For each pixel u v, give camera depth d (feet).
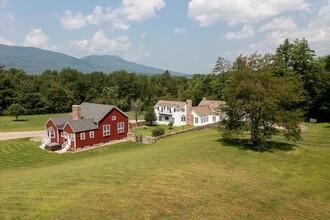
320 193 60.39
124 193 49.62
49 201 45.47
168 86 447.42
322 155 93.20
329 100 183.11
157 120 248.11
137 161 76.43
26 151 129.49
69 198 46.80
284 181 66.54
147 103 360.48
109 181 56.24
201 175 63.52
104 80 408.67
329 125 172.76
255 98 90.17
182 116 232.94
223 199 50.39
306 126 173.17
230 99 95.55
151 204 45.62
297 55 199.11
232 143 106.93
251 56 98.27
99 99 339.77
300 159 87.10
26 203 44.57
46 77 397.60
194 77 485.15
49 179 59.16
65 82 382.83
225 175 65.57
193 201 48.11
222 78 311.47
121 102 342.03
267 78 92.73
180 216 42.37
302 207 51.57
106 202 45.42
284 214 47.60
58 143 140.97
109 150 135.95
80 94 371.97
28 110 303.68
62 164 98.73
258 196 54.08
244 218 44.21
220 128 103.55
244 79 94.63
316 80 193.26
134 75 412.16
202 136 138.41
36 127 215.72
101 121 150.71
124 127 164.45
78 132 138.92
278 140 123.24
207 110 232.12
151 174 61.77
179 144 116.26
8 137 165.68
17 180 63.26
